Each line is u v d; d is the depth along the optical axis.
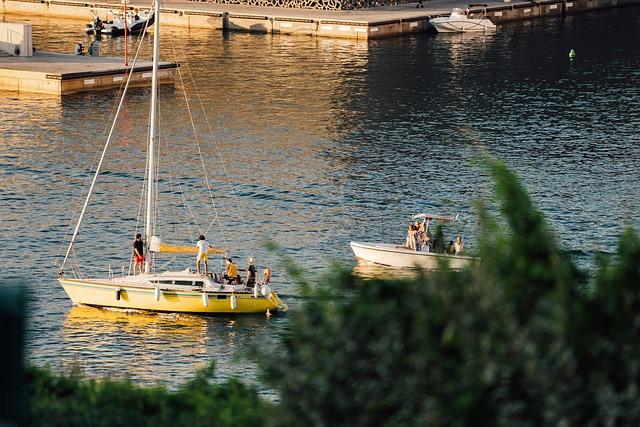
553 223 133.62
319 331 32.56
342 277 34.00
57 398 39.28
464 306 31.30
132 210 139.38
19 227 130.88
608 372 30.31
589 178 155.88
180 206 141.62
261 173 157.38
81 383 41.00
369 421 31.19
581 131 186.75
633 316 31.17
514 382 30.14
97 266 118.56
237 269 119.56
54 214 136.50
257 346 35.75
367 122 191.75
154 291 106.31
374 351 31.61
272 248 37.38
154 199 141.50
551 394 29.89
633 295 31.45
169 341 99.62
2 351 29.20
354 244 121.69
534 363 29.98
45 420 37.69
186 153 169.25
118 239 128.25
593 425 30.00
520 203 33.41
